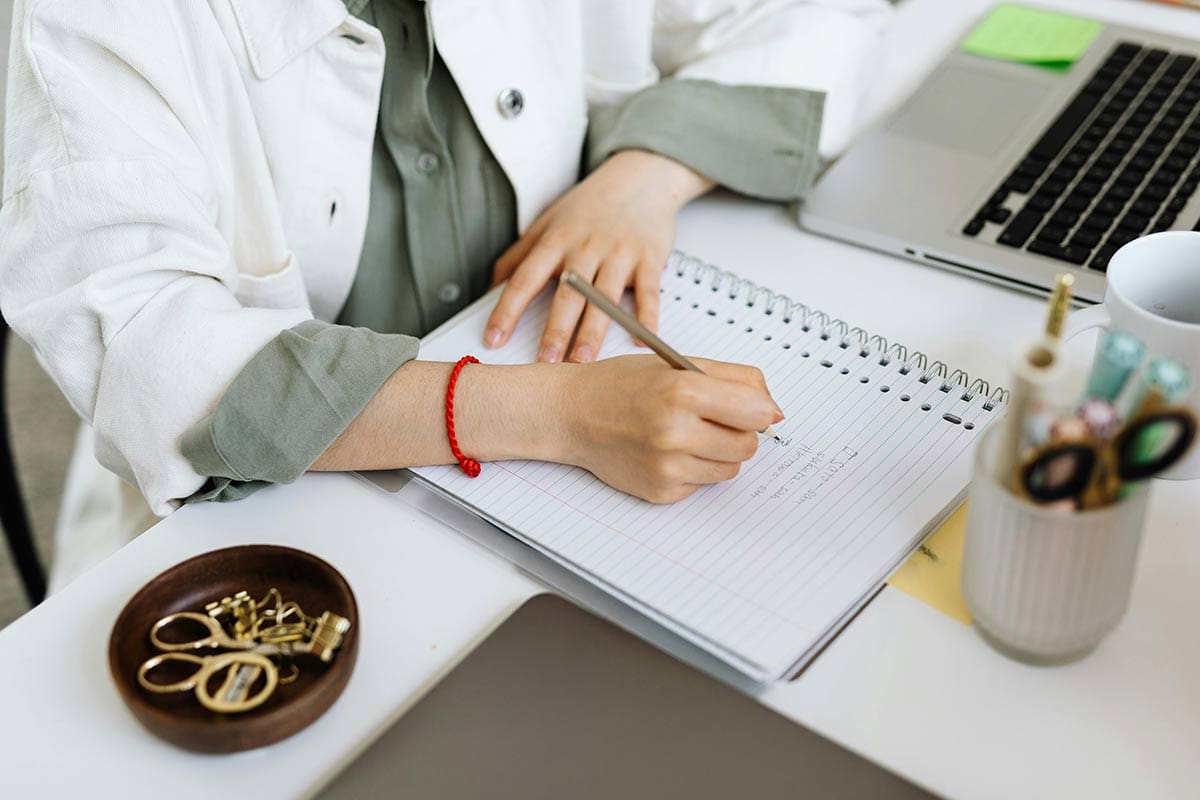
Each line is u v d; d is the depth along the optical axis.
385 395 0.61
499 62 0.79
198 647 0.50
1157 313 0.59
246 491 0.60
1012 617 0.48
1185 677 0.49
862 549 0.54
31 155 0.63
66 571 0.90
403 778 0.46
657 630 0.53
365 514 0.59
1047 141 0.80
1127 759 0.46
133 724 0.50
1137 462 0.42
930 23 0.98
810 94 0.82
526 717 0.48
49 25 0.62
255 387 0.60
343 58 0.73
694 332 0.69
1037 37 0.92
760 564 0.54
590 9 0.84
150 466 0.61
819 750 0.46
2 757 0.49
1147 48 0.89
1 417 1.12
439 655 0.52
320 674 0.50
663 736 0.47
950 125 0.83
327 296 0.83
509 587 0.55
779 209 0.81
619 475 0.58
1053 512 0.44
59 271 0.64
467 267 0.85
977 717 0.48
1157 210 0.73
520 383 0.61
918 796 0.44
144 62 0.64
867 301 0.72
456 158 0.82
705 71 0.85
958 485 0.57
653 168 0.80
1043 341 0.41
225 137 0.72
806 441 0.61
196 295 0.65
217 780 0.48
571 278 0.59
